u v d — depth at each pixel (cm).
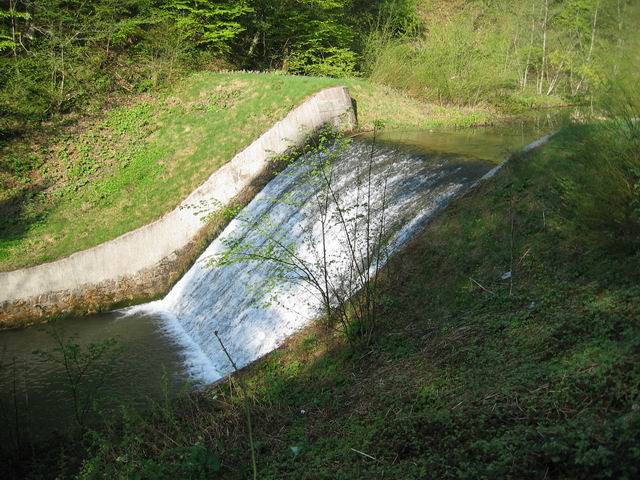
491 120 2338
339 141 1360
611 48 1001
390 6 3152
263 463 784
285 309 1272
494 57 2802
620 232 922
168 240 1769
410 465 638
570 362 711
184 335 1503
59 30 2295
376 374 934
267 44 2944
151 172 1967
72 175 1969
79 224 1780
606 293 847
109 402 1162
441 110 2442
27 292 1599
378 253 1066
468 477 554
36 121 2098
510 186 1198
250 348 1287
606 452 504
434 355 905
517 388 698
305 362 1071
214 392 1062
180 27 2555
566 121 1277
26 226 1777
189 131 2112
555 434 575
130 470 748
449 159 1475
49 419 1107
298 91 2067
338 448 757
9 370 1331
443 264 1115
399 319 1052
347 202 1449
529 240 1059
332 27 2831
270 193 1756
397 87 2708
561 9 2500
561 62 2542
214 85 2342
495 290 1000
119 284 1700
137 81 2380
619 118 922
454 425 675
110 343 1186
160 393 1195
